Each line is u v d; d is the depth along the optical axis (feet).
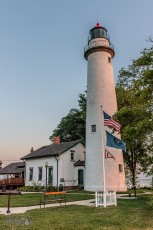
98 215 36.60
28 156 119.24
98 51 90.48
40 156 110.63
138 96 45.21
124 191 80.69
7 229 27.58
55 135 161.48
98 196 47.29
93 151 82.79
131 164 93.91
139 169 97.09
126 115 48.03
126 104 84.64
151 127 42.04
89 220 32.78
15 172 128.26
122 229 27.68
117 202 52.44
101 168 79.92
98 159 81.05
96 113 84.99
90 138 84.79
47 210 41.96
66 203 52.34
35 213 38.63
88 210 41.73
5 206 47.78
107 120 52.54
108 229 27.68
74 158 108.06
